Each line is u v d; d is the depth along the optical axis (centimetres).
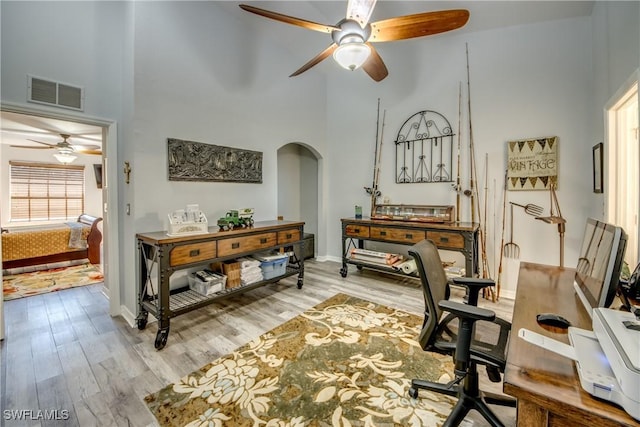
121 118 266
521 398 73
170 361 196
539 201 295
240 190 337
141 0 244
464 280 159
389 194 409
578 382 74
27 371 184
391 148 406
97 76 251
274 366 190
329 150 478
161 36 260
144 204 251
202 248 240
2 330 224
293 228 331
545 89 290
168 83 266
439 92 358
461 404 137
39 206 631
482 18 294
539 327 107
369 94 427
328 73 462
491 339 144
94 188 698
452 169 351
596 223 135
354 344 217
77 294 327
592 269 122
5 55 206
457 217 345
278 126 386
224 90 316
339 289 343
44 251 431
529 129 299
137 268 245
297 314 271
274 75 378
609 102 214
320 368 188
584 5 256
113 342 221
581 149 274
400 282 370
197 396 162
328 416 147
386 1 271
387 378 178
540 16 281
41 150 629
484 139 326
